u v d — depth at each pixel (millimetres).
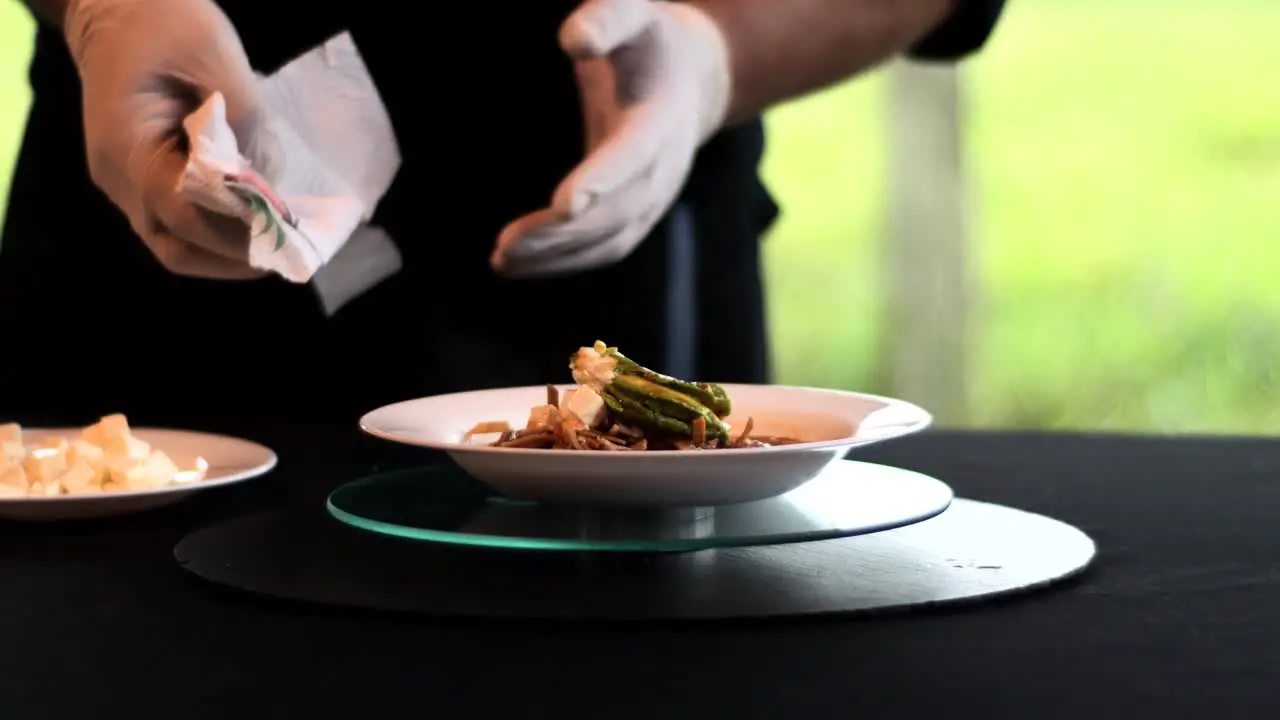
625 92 1523
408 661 992
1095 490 1347
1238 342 4523
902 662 980
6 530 1244
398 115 1765
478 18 1754
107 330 1839
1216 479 1382
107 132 1461
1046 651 991
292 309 1805
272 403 1821
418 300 1797
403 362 1803
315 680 970
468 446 1134
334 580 1099
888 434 1169
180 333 1825
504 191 1782
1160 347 4543
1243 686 945
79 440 1305
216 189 1223
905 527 1201
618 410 1192
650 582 1088
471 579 1098
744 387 1307
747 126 1912
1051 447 1534
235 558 1145
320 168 1424
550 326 1819
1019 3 4824
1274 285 4574
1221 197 4652
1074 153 4742
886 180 3822
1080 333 4590
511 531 1132
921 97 3732
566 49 1416
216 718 930
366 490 1248
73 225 1833
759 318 1963
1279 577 1107
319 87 1470
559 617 1032
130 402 1845
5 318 1870
